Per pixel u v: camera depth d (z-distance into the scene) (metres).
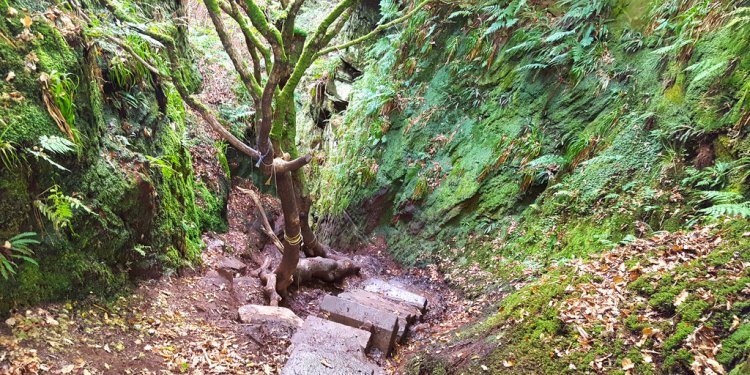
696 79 4.54
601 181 5.32
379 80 9.02
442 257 6.79
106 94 4.41
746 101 4.29
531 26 7.09
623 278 3.77
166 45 4.21
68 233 3.38
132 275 4.07
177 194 5.20
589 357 3.18
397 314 5.13
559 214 5.57
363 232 8.17
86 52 3.95
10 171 2.94
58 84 3.31
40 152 3.03
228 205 7.38
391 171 8.09
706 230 3.90
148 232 4.31
